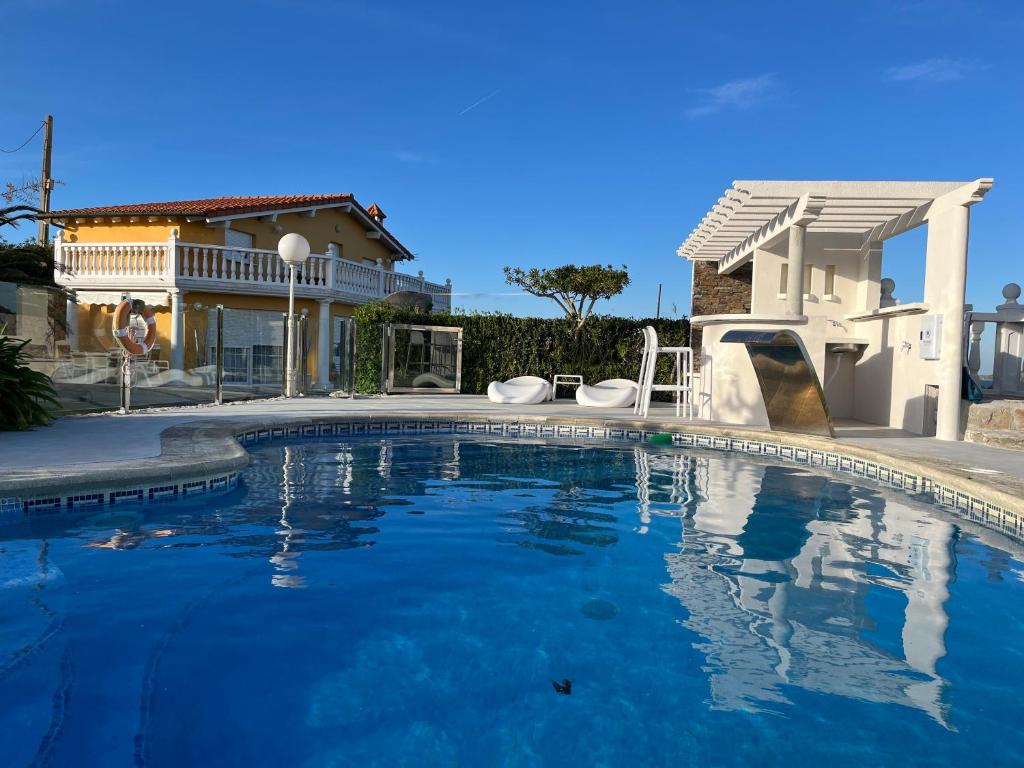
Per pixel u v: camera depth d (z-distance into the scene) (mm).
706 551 4465
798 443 8367
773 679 2707
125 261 17656
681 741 2246
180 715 2365
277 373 13703
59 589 3551
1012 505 4965
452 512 5387
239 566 3967
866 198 9562
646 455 8539
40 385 8156
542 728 2316
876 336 11375
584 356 16938
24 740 2182
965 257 8828
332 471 7004
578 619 3299
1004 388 11227
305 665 2766
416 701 2500
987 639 3123
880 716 2428
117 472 5234
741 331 8164
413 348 15742
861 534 4934
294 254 13250
